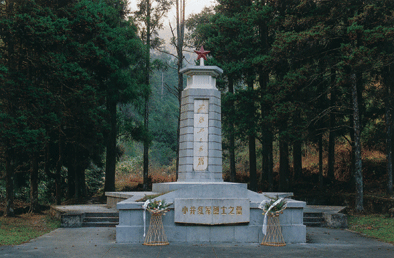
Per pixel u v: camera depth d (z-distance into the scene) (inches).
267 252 445.4
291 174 1306.6
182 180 607.2
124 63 1055.0
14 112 735.1
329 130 930.1
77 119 887.7
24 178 1021.2
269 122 983.6
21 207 940.6
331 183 1127.6
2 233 565.0
